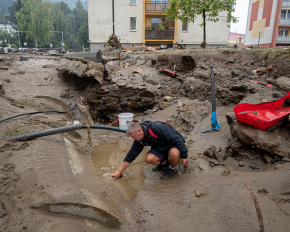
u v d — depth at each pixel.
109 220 2.50
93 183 3.26
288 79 4.97
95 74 6.29
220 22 20.80
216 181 3.28
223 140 4.46
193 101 6.32
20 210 2.21
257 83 5.42
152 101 6.81
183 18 10.96
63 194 2.47
